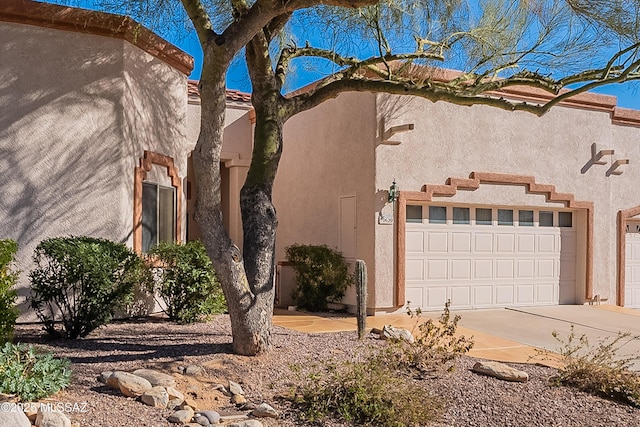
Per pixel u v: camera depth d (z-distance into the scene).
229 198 16.11
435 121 12.45
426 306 12.38
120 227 10.05
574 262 14.28
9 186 9.34
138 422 5.09
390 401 5.68
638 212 15.10
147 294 10.45
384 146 11.95
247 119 15.77
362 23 9.27
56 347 7.63
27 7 9.41
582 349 9.26
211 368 6.66
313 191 13.80
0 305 6.91
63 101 9.71
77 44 9.84
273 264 7.62
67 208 9.68
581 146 14.16
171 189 11.88
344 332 9.55
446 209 12.69
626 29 8.18
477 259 13.00
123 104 10.18
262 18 6.37
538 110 8.68
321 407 5.63
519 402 6.27
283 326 10.33
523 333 10.55
